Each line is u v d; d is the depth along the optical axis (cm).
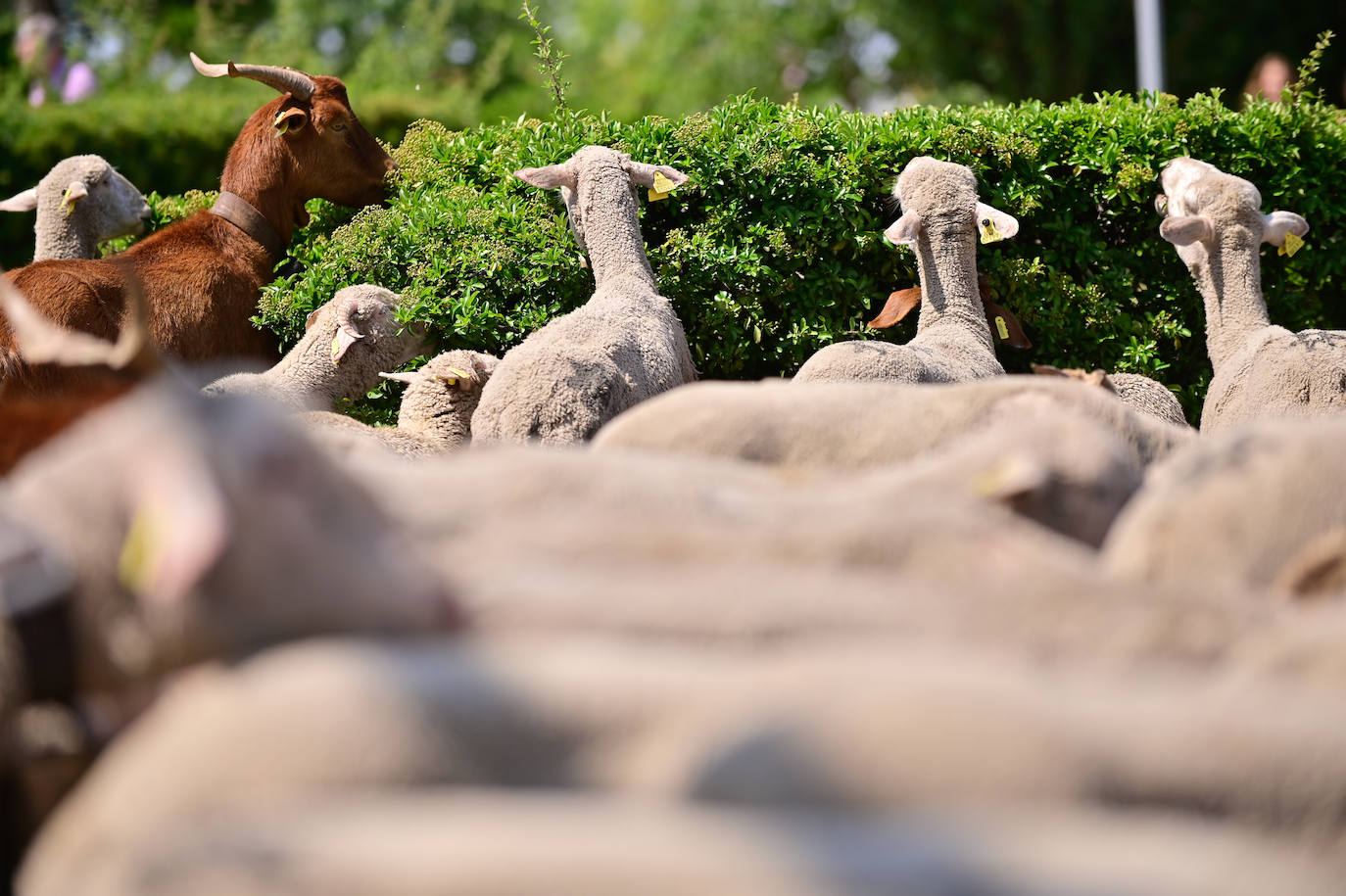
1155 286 834
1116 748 181
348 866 154
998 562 250
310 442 220
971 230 734
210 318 758
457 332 729
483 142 830
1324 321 909
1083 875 150
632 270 700
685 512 279
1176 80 2419
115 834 182
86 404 316
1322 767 179
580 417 539
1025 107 853
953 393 378
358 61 2284
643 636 221
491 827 160
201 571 190
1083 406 371
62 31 1897
